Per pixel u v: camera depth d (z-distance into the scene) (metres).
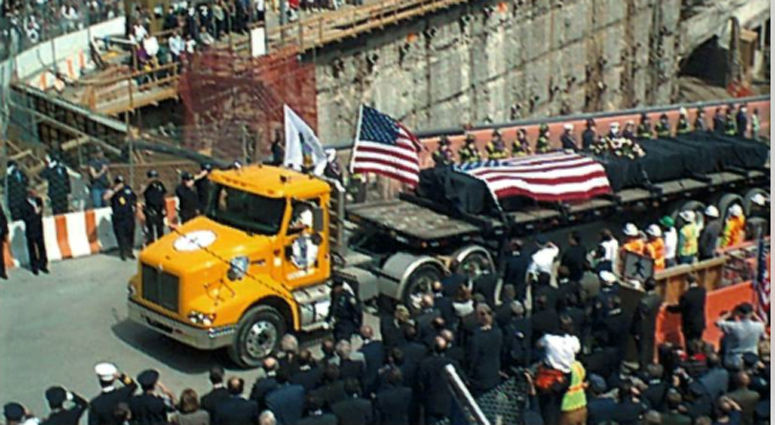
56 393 14.75
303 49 37.66
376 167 23.80
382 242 22.52
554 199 23.58
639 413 15.34
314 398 14.79
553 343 16.91
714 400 15.56
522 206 23.67
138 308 19.39
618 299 19.02
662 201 25.88
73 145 29.39
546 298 18.73
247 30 37.69
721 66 57.88
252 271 19.05
